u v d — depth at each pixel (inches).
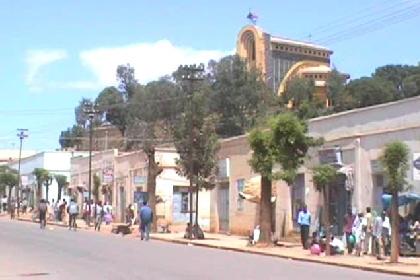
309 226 1221.7
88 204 2102.6
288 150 1209.4
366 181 1167.0
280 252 1115.9
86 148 4111.7
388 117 1130.0
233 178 1646.2
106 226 1998.0
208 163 1517.0
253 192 1421.0
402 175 909.2
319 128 1305.4
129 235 1599.4
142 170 2176.4
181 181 2079.2
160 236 1523.1
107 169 2458.2
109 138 3683.6
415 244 1019.3
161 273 724.0
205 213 1935.3
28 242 1250.6
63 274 722.2
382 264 904.9
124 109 4057.6
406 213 1055.0
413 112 1077.8
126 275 704.4
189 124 1526.8
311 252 1079.6
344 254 1072.8
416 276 791.1
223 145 1701.5
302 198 1363.2
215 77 3257.9
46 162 3366.1
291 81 3248.0
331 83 3181.6
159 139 2647.6
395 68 3474.4
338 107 3065.9
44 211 1820.9
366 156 1170.6
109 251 1053.8
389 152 904.9
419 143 1058.7
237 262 896.3
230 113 3179.1
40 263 850.8
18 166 3597.4
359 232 1072.2
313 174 1098.1
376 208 1140.5
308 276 732.0
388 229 1026.7
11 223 2150.6
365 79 3193.9
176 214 2065.7
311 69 3348.9
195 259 925.8
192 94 1562.5
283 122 1206.3
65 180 3090.6
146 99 3449.8
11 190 3599.9
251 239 1279.5
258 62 3767.2
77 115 4402.1
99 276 698.8
